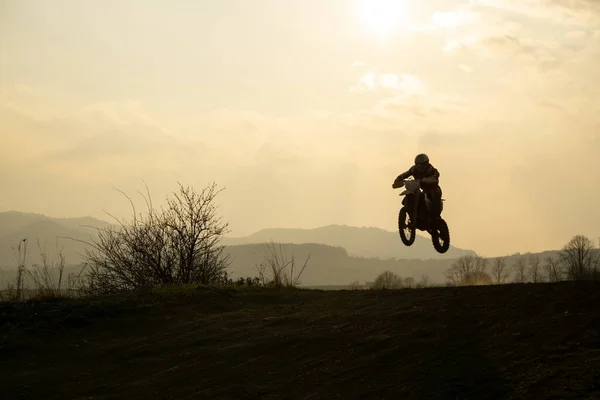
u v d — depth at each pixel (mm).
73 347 12172
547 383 7207
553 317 9102
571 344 8086
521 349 8242
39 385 10266
